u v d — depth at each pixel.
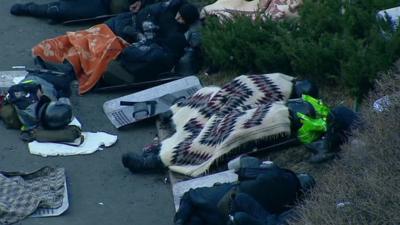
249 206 27.48
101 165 33.94
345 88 34.47
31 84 35.88
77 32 40.69
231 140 31.75
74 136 35.06
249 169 28.81
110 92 39.16
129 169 33.16
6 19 46.66
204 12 41.06
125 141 35.50
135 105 36.47
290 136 32.28
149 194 32.03
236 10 40.62
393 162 26.06
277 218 27.30
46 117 35.16
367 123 28.89
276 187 28.09
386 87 30.19
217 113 33.88
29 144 34.94
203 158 32.34
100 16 45.19
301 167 31.31
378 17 34.56
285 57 36.38
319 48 34.84
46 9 46.19
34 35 44.88
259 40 37.53
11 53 43.09
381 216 24.22
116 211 31.22
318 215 25.09
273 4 39.50
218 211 28.38
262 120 32.00
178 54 39.25
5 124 36.19
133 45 38.97
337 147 31.05
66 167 33.84
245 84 34.41
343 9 36.62
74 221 30.64
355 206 24.77
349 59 33.62
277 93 34.00
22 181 32.28
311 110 32.38
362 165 26.92
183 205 28.97
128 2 44.31
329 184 26.81
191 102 35.38
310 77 35.62
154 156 33.00
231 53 38.16
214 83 38.22
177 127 34.66
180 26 40.28
